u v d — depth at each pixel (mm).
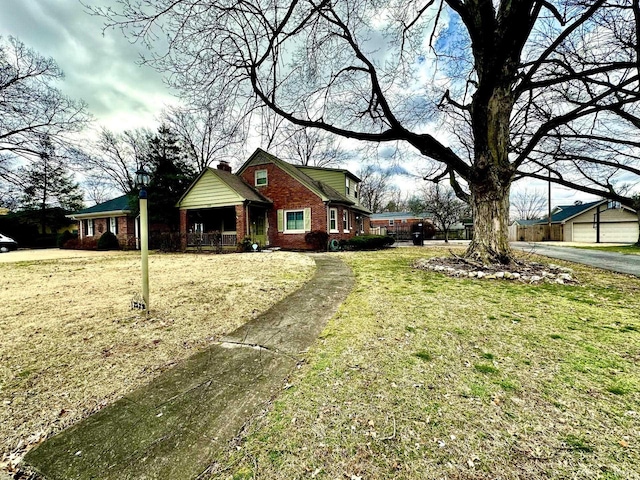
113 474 1537
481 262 7258
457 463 1521
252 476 1481
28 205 24406
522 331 3328
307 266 8648
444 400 2072
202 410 2055
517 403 2023
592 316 3824
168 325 3795
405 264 8922
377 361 2676
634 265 8398
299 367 2639
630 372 2412
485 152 6816
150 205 17547
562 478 1419
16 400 2217
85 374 2596
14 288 6016
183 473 1525
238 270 7992
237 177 16875
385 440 1699
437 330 3377
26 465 1621
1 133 14523
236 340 3303
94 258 12672
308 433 1779
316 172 18656
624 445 1623
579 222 24531
